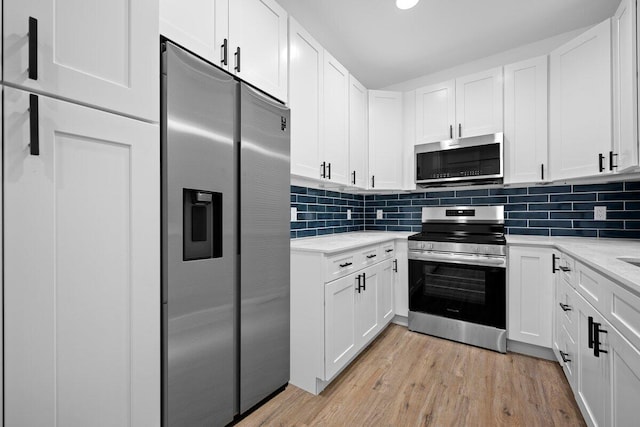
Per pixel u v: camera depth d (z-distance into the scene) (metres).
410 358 2.08
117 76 0.89
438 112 2.67
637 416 0.84
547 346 2.00
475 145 2.42
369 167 2.83
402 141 2.87
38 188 0.73
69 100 0.79
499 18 2.15
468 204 2.82
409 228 3.15
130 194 0.92
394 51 2.59
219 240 1.30
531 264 2.07
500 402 1.57
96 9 0.84
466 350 2.19
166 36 1.12
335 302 1.78
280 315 1.65
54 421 0.77
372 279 2.25
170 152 1.08
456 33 2.34
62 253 0.78
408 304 2.59
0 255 0.68
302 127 1.92
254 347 1.48
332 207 2.94
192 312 1.17
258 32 1.55
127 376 0.92
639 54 1.48
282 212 1.66
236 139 1.39
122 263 0.90
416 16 2.13
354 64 2.81
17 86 0.70
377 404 1.58
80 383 0.81
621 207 2.17
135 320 0.93
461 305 2.32
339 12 2.08
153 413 0.99
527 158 2.26
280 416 1.49
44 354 0.75
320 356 1.68
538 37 2.39
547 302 2.00
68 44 0.78
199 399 1.20
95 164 0.84
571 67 2.01
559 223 2.39
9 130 0.69
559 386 1.71
